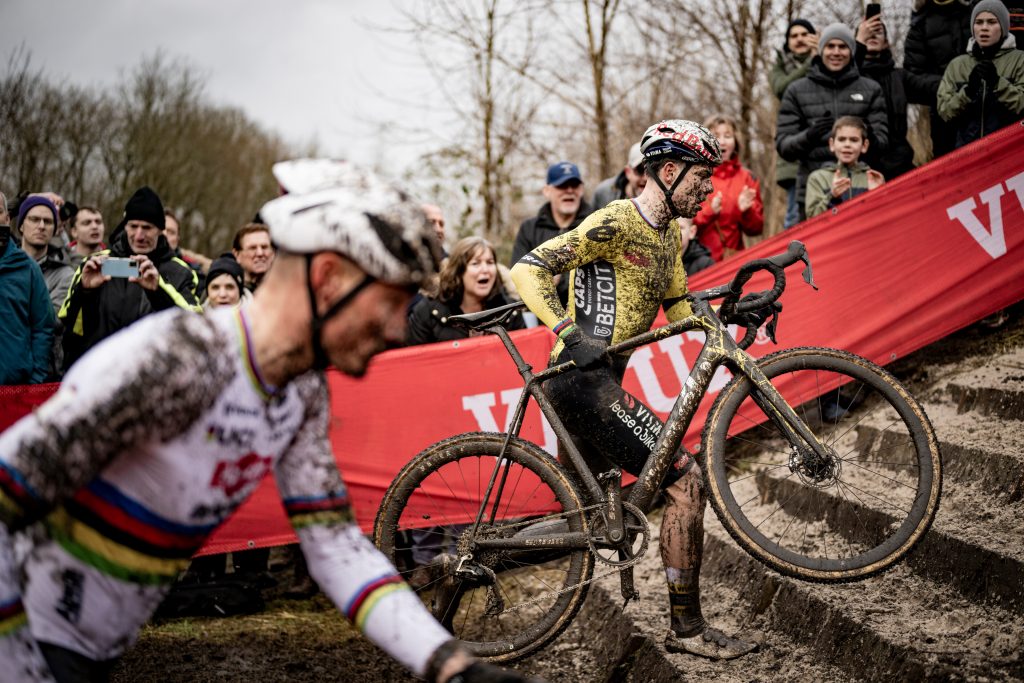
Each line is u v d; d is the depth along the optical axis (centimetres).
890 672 244
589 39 887
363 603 150
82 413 123
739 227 515
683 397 289
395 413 389
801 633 288
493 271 418
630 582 293
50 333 412
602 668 318
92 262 405
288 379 141
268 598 411
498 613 310
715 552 363
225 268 434
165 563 142
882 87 502
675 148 284
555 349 306
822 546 333
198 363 130
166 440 132
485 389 390
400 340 141
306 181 138
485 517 353
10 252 398
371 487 388
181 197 2059
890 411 400
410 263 134
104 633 143
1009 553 261
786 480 378
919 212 405
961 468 328
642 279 293
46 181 1764
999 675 225
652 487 288
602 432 292
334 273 135
